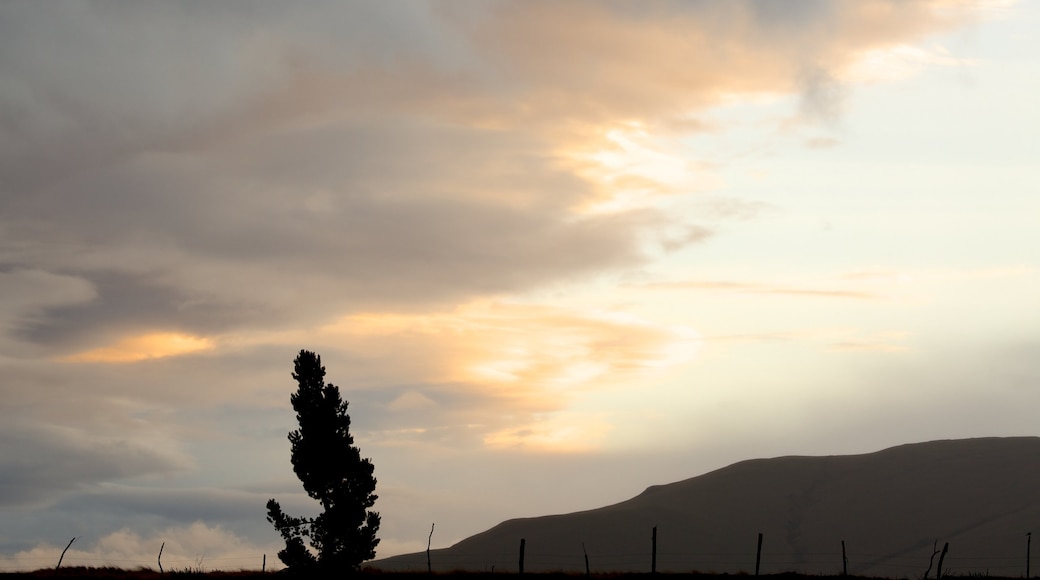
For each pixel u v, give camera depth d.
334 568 49.16
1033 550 147.12
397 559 170.00
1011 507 172.12
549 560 165.50
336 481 51.44
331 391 52.88
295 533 50.41
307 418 52.09
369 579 47.47
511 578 48.84
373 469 52.25
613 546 173.50
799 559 166.12
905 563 155.50
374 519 51.03
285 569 49.38
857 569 155.00
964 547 156.75
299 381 53.09
